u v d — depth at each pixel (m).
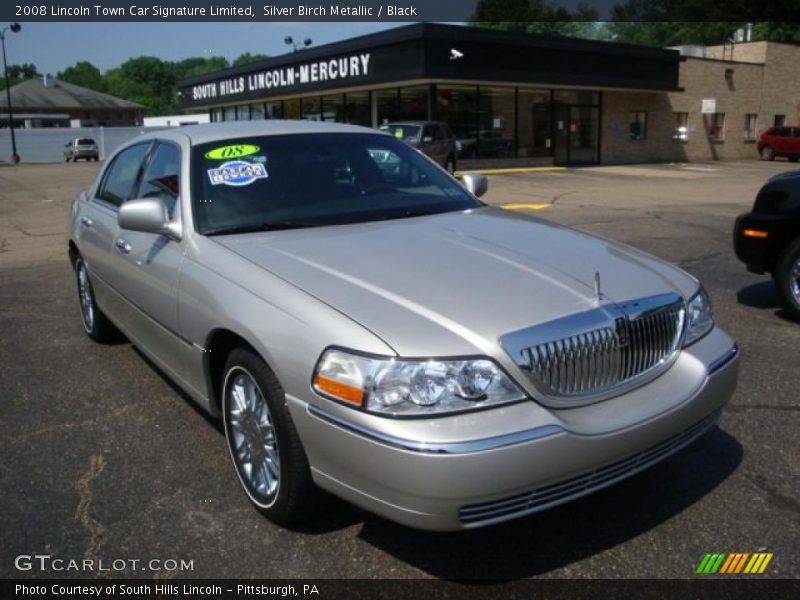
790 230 6.00
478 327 2.69
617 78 29.42
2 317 6.52
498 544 3.04
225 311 3.17
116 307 4.80
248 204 3.88
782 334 5.74
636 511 3.26
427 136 22.95
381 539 3.08
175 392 4.67
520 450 2.53
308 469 2.91
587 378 2.83
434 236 3.59
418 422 2.53
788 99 38.66
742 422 4.12
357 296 2.89
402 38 24.42
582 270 3.21
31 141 52.72
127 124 83.56
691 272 7.93
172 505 3.34
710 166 30.94
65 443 3.97
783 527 3.12
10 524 3.19
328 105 32.06
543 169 27.86
